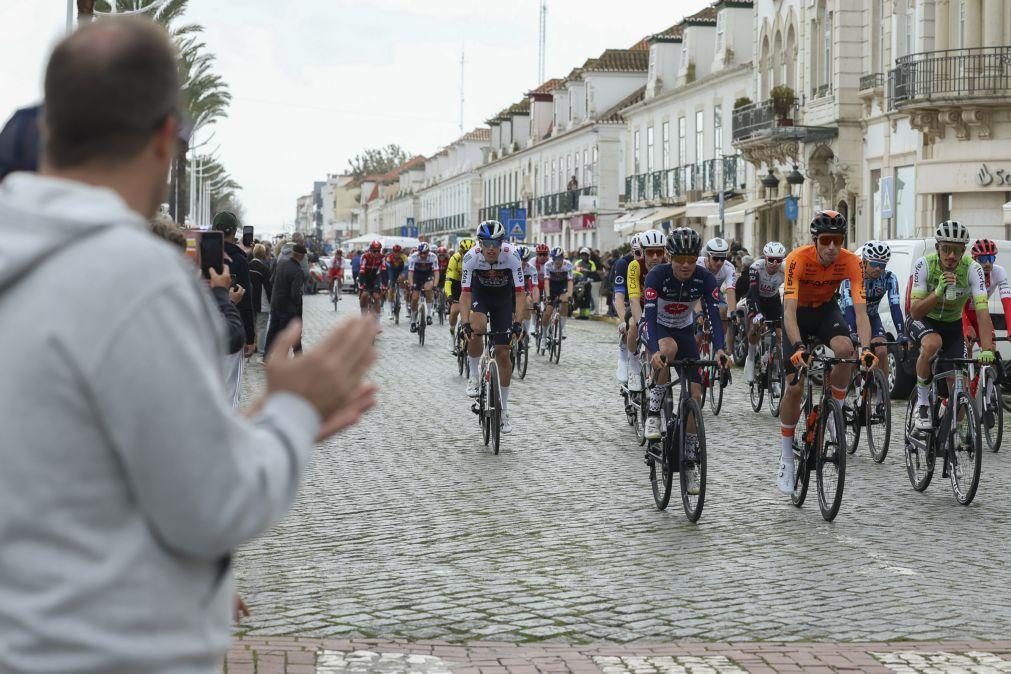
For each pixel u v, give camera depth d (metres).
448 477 10.91
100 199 1.87
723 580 7.14
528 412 15.69
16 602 1.80
